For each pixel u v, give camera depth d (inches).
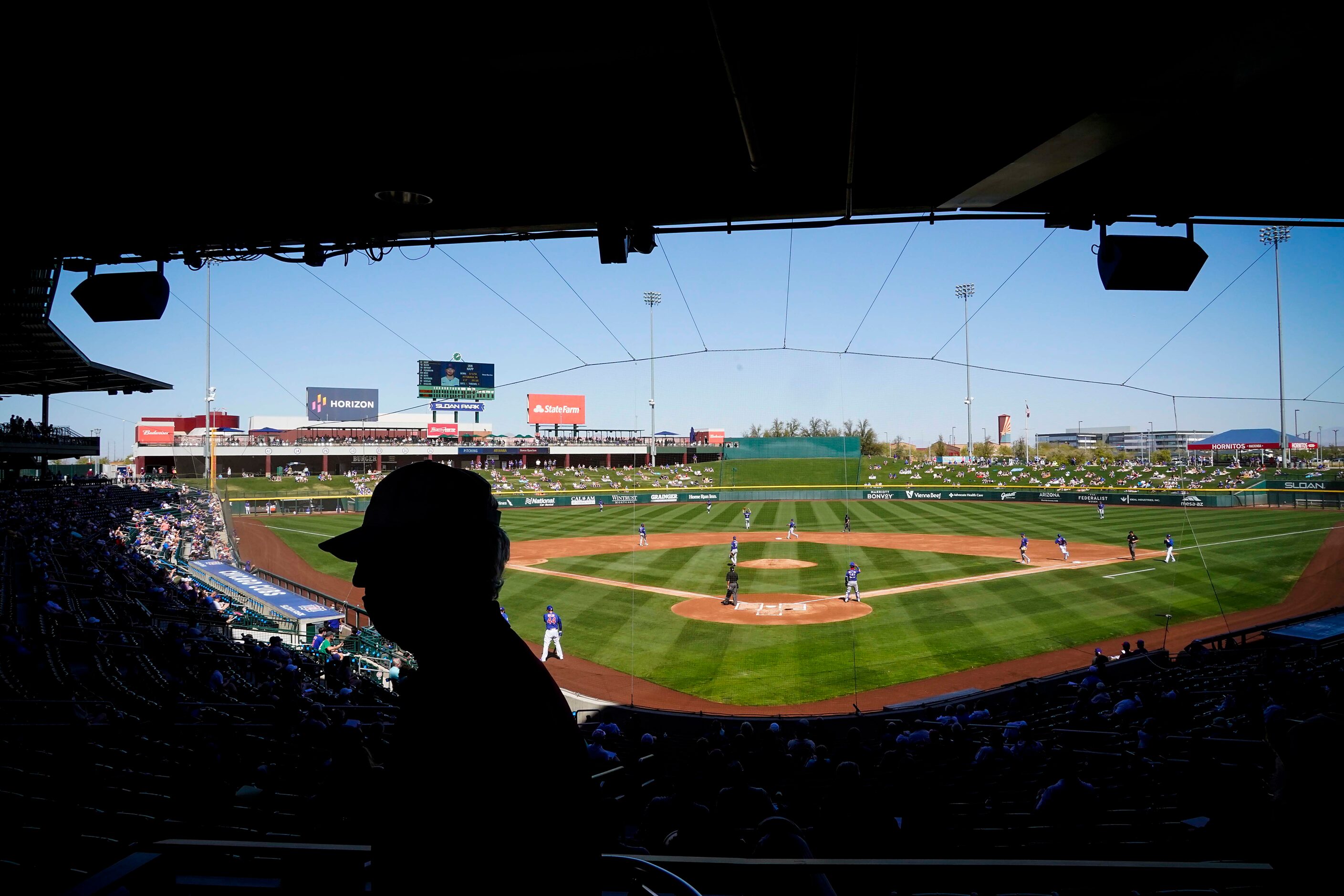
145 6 192.1
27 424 1498.5
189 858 74.0
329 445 3390.7
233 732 371.9
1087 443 5930.1
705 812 206.7
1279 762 88.7
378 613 51.9
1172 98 203.5
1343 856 79.5
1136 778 339.0
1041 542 1717.5
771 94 233.1
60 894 64.3
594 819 49.4
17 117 244.1
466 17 200.2
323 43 209.9
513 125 259.0
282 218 320.8
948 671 779.4
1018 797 325.4
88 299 339.0
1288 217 308.2
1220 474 2704.2
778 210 322.0
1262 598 1086.4
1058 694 648.4
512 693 49.2
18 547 928.3
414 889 46.2
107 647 554.3
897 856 207.2
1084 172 286.0
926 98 231.5
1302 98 227.8
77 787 258.4
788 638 910.4
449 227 332.5
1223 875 72.7
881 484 3275.1
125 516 1540.4
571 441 4141.2
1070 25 184.7
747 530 2105.1
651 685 756.0
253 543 1873.8
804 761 437.7
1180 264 298.8
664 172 292.7
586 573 1395.2
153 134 258.1
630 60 221.5
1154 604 1061.8
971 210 318.0
